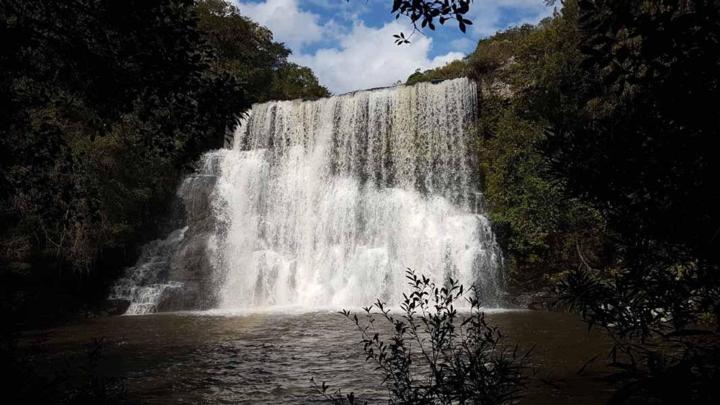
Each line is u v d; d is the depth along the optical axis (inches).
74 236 769.6
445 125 1013.8
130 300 832.9
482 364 159.0
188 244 944.9
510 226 854.5
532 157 832.3
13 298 286.4
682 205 96.7
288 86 1517.0
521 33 1098.1
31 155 226.1
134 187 887.7
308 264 968.9
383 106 1064.2
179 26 198.2
